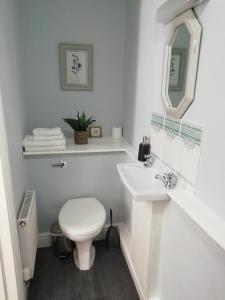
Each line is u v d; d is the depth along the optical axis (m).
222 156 0.83
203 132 0.95
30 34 1.82
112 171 2.01
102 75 2.06
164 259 1.27
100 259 1.90
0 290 1.21
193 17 0.98
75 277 1.71
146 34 1.53
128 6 1.88
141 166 1.47
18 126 1.58
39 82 1.94
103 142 2.06
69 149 1.84
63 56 1.92
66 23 1.87
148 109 1.55
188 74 1.03
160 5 1.28
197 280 0.95
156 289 1.41
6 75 1.27
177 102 1.17
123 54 2.05
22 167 1.68
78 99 2.06
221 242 0.73
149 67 1.50
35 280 1.68
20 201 1.56
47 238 2.03
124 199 2.06
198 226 0.90
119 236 2.07
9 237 1.15
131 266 1.71
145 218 1.33
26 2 1.76
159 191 1.13
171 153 1.25
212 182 0.90
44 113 2.01
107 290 1.60
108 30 1.97
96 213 1.73
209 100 0.91
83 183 1.98
